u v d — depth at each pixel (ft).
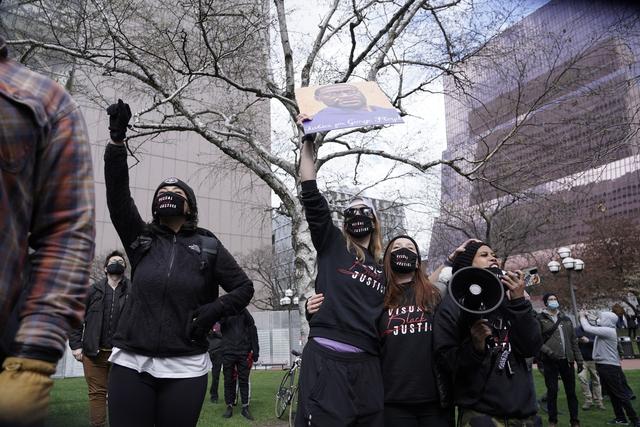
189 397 8.80
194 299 9.22
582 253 101.45
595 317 29.60
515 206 48.67
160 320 8.80
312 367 8.81
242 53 29.12
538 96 28.22
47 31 23.07
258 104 36.83
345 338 8.93
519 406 9.30
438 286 11.89
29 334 3.80
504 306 9.81
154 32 27.73
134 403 8.55
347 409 8.36
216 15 26.37
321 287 9.71
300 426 8.60
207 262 9.58
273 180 29.14
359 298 9.38
